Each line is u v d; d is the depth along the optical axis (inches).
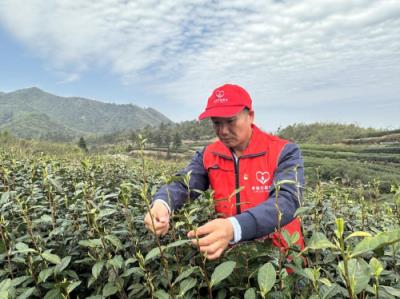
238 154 93.4
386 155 2235.5
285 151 88.7
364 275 42.1
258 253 64.4
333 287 53.4
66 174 170.2
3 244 72.7
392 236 38.5
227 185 93.9
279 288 60.1
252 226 64.2
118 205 106.5
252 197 90.8
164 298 56.8
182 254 81.3
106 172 202.5
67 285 59.4
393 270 73.5
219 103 87.0
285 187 74.9
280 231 63.1
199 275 68.5
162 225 75.1
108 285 64.7
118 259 64.4
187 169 101.3
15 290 64.9
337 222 41.2
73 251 85.4
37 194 112.4
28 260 71.7
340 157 2432.3
